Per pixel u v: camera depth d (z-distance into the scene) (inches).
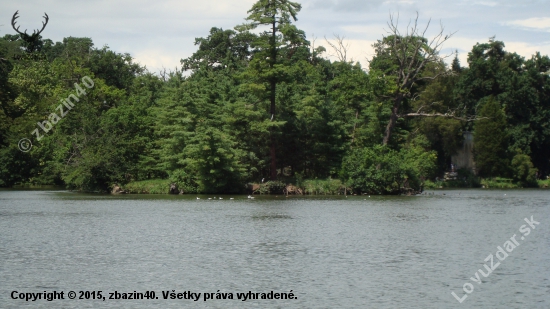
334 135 3523.6
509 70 5221.5
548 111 5044.3
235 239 1531.7
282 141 3560.5
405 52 3597.4
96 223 1841.8
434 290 1033.5
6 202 2659.9
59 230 1674.5
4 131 3833.7
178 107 3437.5
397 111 3627.0
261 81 3442.4
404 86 3663.9
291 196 3201.3
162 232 1649.9
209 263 1227.2
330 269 1178.6
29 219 1941.4
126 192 3380.9
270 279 1096.2
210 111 3472.0
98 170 3361.2
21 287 1035.3
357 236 1600.6
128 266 1194.0
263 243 1472.7
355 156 3417.8
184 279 1091.9
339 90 3946.9
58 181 4097.0
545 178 5206.7
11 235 1572.3
